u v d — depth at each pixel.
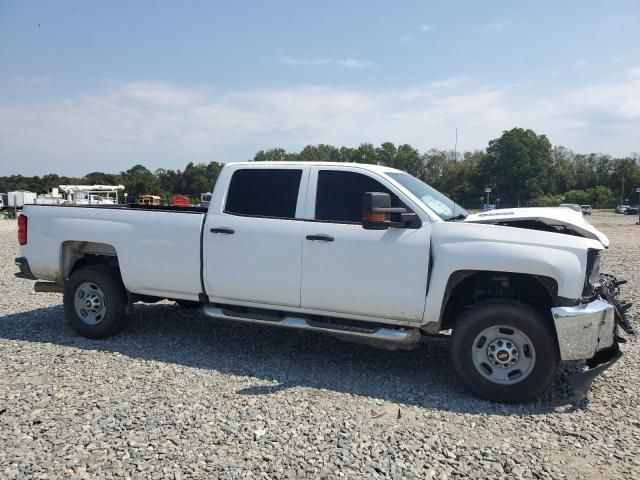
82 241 6.08
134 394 4.39
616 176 115.69
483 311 4.45
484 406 4.36
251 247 5.23
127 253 5.81
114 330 6.04
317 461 3.35
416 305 4.67
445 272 4.54
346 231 4.91
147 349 5.70
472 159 110.81
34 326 6.64
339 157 98.94
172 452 3.41
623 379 5.00
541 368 4.30
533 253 4.35
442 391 4.69
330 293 4.96
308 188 5.19
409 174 5.77
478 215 5.10
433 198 5.23
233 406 4.18
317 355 5.62
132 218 5.84
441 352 5.83
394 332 4.82
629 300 8.55
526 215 4.71
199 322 6.89
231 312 5.50
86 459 3.31
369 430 3.81
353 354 5.68
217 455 3.39
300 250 5.03
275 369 5.13
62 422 3.83
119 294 6.00
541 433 3.85
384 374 5.09
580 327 4.22
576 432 3.86
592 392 4.68
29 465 3.23
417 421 4.02
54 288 6.40
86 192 44.47
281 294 5.16
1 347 5.72
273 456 3.39
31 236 6.32
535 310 4.39
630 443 3.70
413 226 4.73
